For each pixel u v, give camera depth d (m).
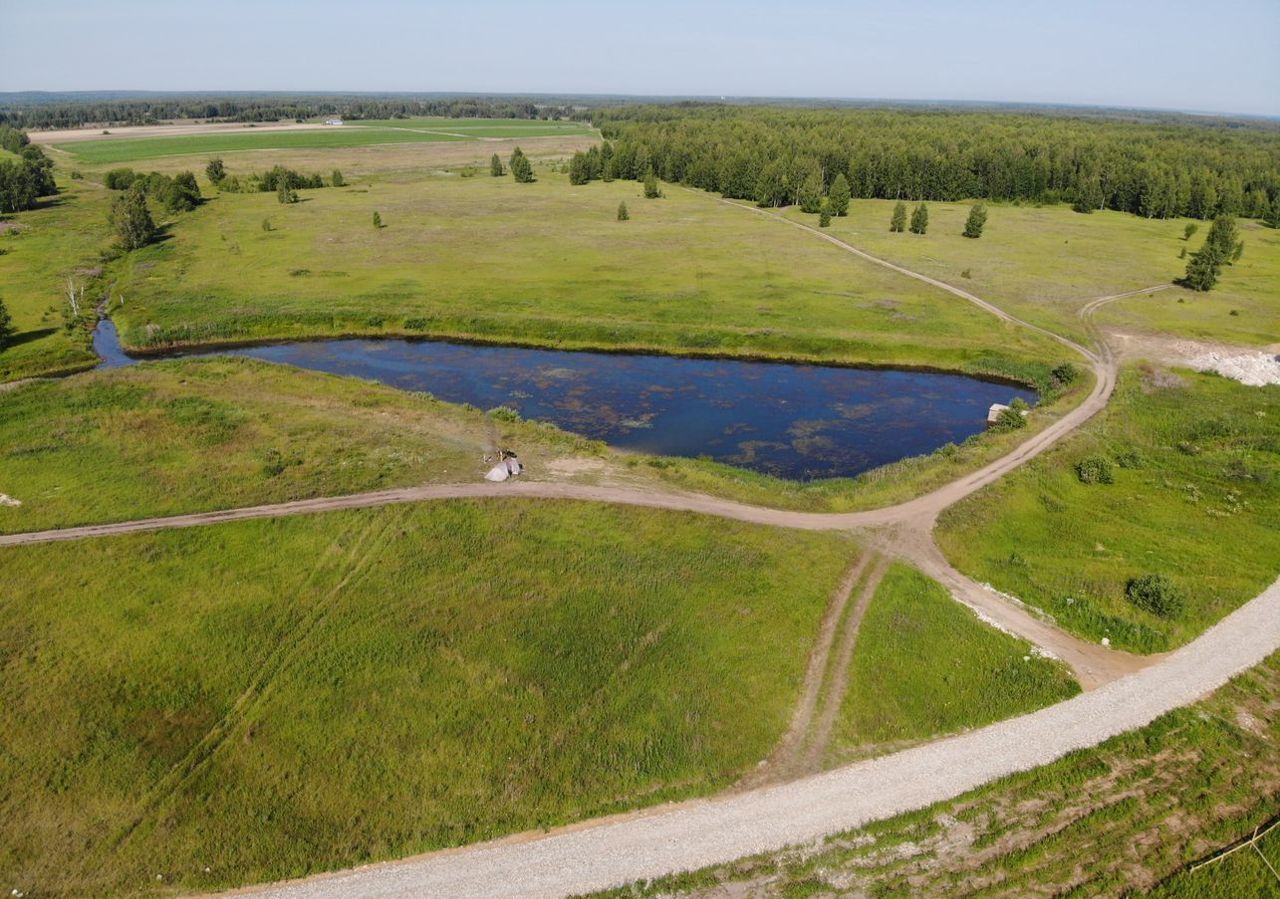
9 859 25.34
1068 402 61.34
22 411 57.53
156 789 27.81
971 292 91.50
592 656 33.78
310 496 46.03
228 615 36.50
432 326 81.44
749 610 36.28
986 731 29.70
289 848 25.56
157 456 51.06
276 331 80.81
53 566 39.72
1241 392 63.97
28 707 31.36
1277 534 43.50
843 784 27.47
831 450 55.94
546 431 55.91
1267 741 29.33
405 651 34.22
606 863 24.70
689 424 60.16
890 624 35.19
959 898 23.58
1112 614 35.97
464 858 25.05
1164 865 24.61
